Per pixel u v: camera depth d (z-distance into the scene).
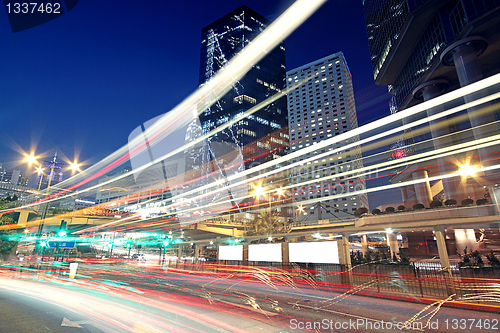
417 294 13.63
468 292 12.66
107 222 52.59
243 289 16.91
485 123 40.78
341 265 19.31
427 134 59.62
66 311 9.28
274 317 9.44
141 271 29.94
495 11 41.31
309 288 17.09
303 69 145.75
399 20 59.69
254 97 133.00
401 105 70.31
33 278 20.11
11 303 10.47
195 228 49.66
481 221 21.39
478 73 44.62
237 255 27.38
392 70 71.00
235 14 149.75
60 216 50.34
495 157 38.59
